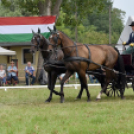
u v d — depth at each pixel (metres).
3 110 11.32
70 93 17.88
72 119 9.48
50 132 7.98
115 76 14.31
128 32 16.53
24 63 29.36
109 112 10.60
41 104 13.02
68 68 13.02
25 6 29.03
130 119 9.42
